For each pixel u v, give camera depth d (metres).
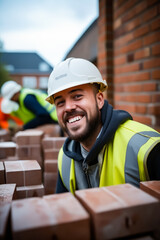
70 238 0.69
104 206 0.74
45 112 3.23
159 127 2.34
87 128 1.38
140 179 1.20
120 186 0.90
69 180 1.50
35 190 1.35
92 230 0.73
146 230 0.75
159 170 1.16
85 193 0.85
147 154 1.14
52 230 0.68
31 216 0.72
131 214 0.74
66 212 0.74
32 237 0.66
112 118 1.37
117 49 3.18
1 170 1.37
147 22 2.46
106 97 3.38
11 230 0.73
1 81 26.27
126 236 0.75
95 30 6.84
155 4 2.31
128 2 2.81
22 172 1.36
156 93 2.37
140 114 2.66
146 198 0.79
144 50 2.54
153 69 2.40
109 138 1.32
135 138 1.25
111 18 3.30
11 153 2.19
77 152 1.55
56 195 0.87
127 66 2.92
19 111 3.70
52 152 2.17
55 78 1.43
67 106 1.37
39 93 3.43
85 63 1.43
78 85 1.38
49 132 3.12
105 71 3.37
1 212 0.76
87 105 1.37
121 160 1.26
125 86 2.99
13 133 3.64
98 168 1.40
